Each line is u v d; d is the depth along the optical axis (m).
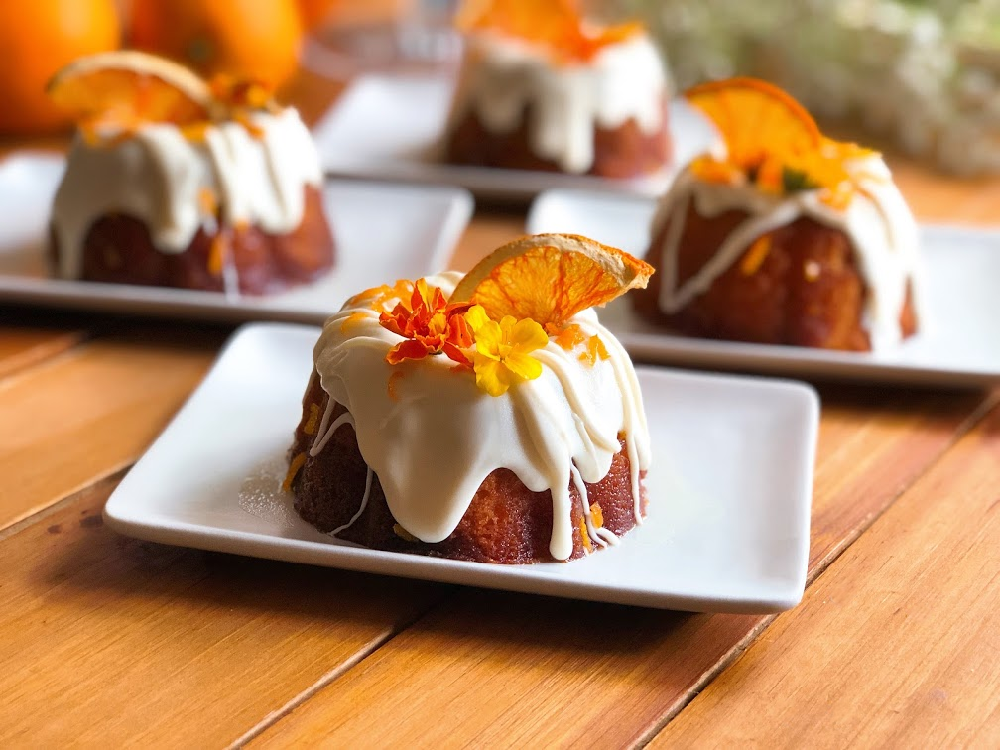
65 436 0.53
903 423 0.56
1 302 0.60
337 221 0.68
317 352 0.48
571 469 0.46
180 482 0.49
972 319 0.62
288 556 0.45
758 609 0.44
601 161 0.74
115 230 0.61
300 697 0.43
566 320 0.48
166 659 0.44
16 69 0.76
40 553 0.47
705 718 0.43
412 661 0.44
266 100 0.63
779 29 0.83
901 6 0.83
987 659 0.45
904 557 0.48
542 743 0.42
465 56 0.75
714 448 0.52
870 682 0.44
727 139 0.61
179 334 0.60
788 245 0.58
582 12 0.89
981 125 0.77
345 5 0.96
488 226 0.71
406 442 0.46
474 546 0.46
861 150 0.61
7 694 0.42
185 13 0.79
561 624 0.45
